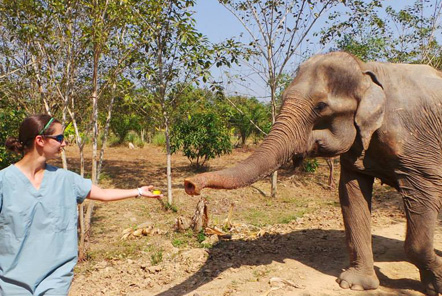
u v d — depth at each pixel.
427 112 4.21
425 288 4.45
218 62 8.26
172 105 9.87
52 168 2.66
